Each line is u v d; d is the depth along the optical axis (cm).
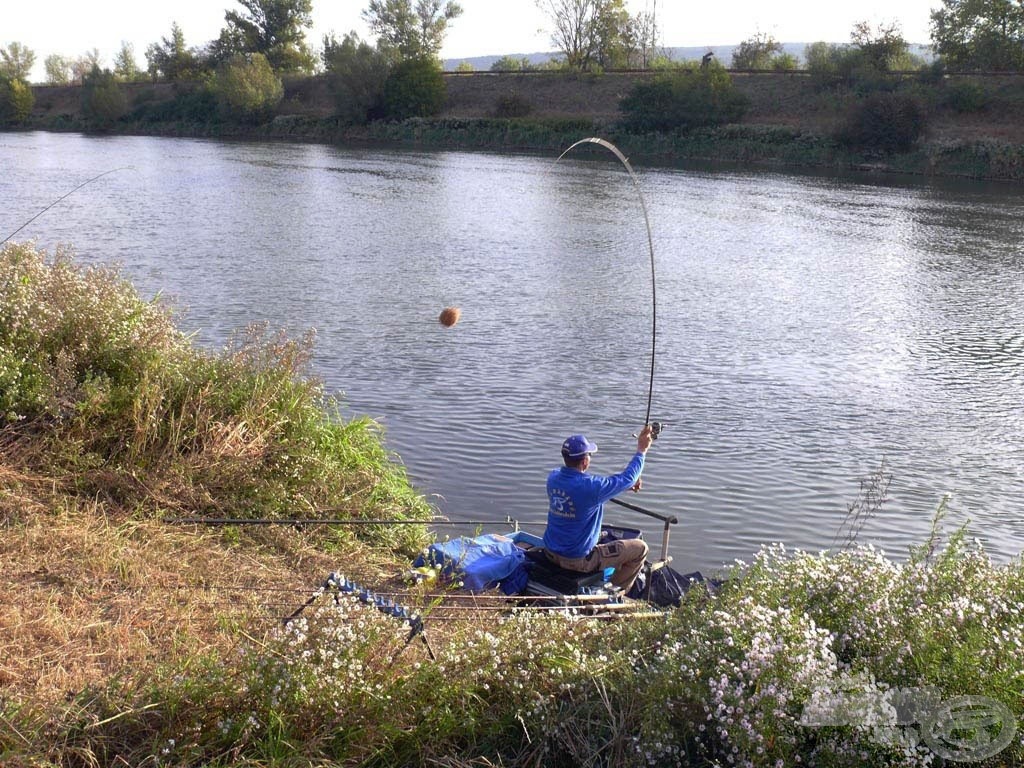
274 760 406
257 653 451
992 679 443
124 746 409
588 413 1232
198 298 1819
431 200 3709
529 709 461
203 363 833
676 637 503
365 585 640
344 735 429
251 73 8700
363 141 7719
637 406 1270
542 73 8619
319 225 2933
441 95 8056
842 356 1561
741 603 491
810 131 5981
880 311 1919
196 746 408
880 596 500
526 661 481
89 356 786
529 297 1952
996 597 513
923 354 1588
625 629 539
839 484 1028
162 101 9769
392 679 456
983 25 6769
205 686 430
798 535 905
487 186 4294
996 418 1267
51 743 402
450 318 642
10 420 704
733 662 449
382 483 845
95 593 536
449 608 580
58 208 3120
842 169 5525
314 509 746
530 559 680
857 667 468
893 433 1195
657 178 4822
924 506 983
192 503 692
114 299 842
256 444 765
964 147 5331
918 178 5056
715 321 1791
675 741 443
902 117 5516
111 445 720
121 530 620
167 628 509
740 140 6172
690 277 2250
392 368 1393
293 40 11194
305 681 433
